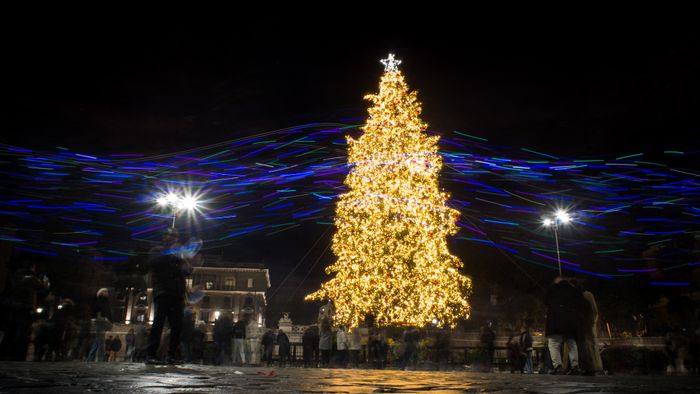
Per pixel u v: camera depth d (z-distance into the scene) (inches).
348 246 900.0
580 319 362.9
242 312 616.4
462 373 334.0
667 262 686.5
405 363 690.2
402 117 940.0
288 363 701.3
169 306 280.1
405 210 876.6
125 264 589.0
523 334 619.5
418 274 856.9
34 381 153.6
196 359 582.9
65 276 629.0
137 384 151.9
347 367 689.0
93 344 494.9
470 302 1122.0
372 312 875.4
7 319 350.0
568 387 178.2
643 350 466.0
